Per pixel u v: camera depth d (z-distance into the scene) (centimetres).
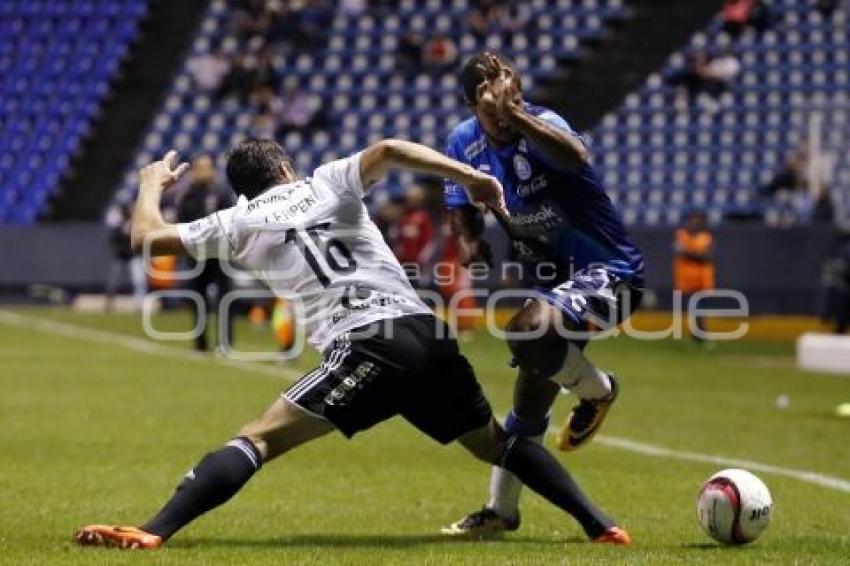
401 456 4241
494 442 2764
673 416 5578
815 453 4506
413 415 2678
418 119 13012
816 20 13112
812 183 11194
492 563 2498
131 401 5628
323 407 2583
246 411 5353
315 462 4081
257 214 2636
